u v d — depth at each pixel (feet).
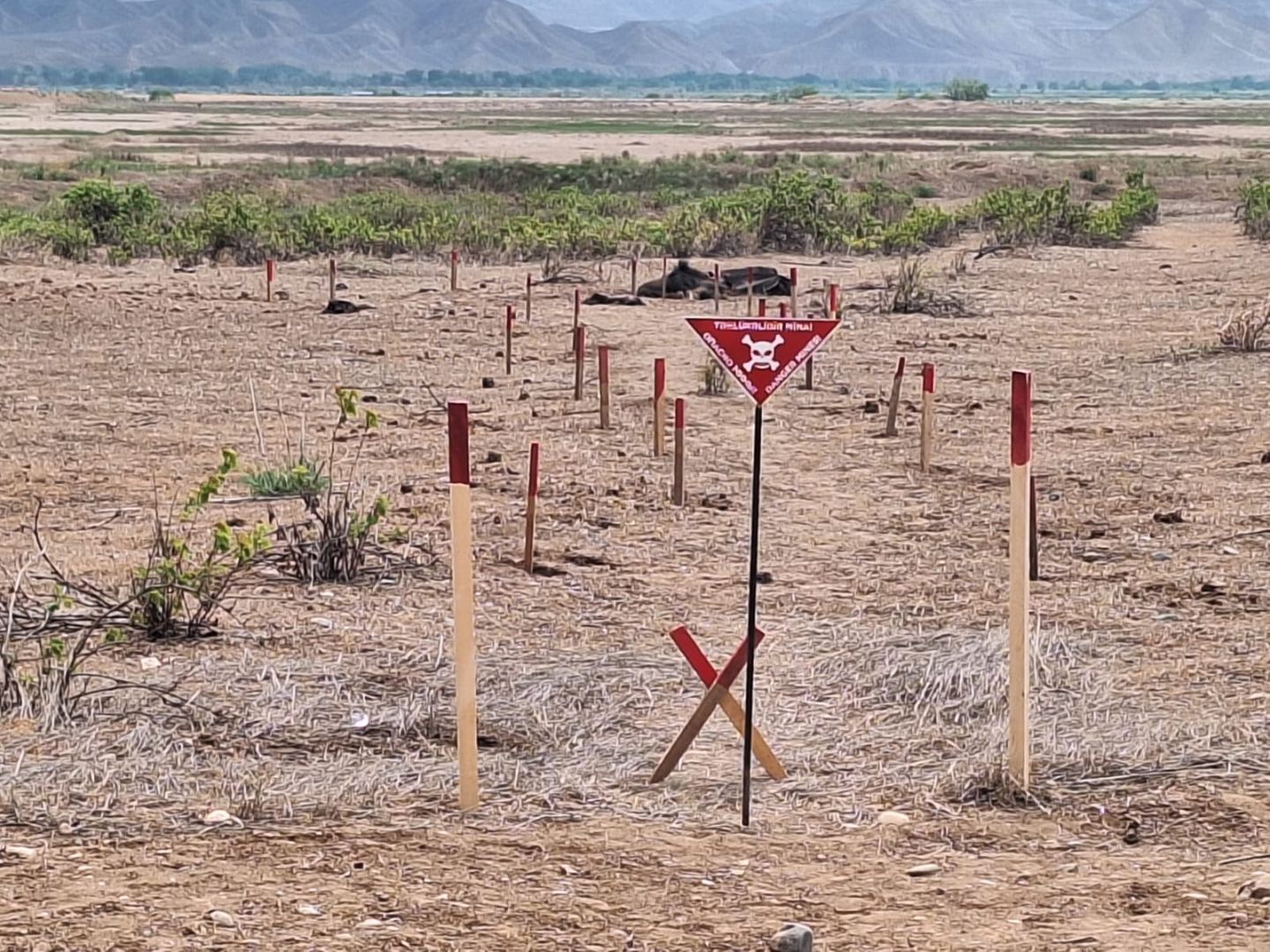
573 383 72.23
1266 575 41.68
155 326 87.25
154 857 24.49
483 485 52.03
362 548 41.60
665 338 87.35
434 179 211.20
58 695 30.37
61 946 21.44
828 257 131.34
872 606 39.34
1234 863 24.54
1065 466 55.47
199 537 44.80
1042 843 25.45
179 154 277.64
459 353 80.48
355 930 22.08
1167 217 169.78
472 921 22.45
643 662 34.27
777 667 34.50
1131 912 22.90
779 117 516.73
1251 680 33.24
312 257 125.70
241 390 69.05
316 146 308.60
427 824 25.95
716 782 27.91
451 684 32.58
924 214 143.54
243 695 31.91
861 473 54.70
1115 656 34.88
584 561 43.27
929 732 30.37
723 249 132.57
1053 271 117.19
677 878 24.02
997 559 44.01
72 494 50.08
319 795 26.91
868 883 23.94
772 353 25.91
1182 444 59.06
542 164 238.27
